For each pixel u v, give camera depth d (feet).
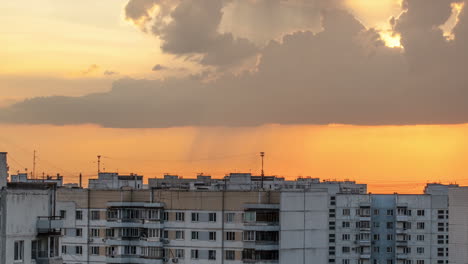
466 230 448.65
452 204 456.04
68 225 588.50
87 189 604.90
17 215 265.54
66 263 604.08
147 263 589.73
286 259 573.74
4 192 261.65
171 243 590.14
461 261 449.89
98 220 600.80
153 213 592.19
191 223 586.04
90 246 600.80
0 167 270.87
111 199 599.57
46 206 276.21
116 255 593.01
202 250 582.76
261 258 570.05
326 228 591.78
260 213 571.69
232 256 576.61
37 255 273.75
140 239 595.06
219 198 581.12
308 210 584.81
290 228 575.79
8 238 261.85
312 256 585.22
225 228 579.07
